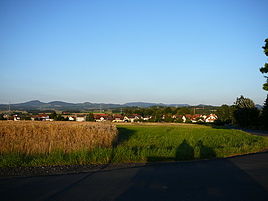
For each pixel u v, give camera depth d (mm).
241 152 16266
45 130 17984
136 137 28500
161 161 12195
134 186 7254
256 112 67875
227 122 91312
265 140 24969
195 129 49906
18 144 14547
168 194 6555
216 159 12883
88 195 6410
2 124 21078
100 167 10148
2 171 9203
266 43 26344
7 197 6230
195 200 6121
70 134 17625
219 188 7148
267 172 9344
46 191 6719
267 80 27078
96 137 17906
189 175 8734
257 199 6254
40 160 11117
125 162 11672
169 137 28422
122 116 112438
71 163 11039
